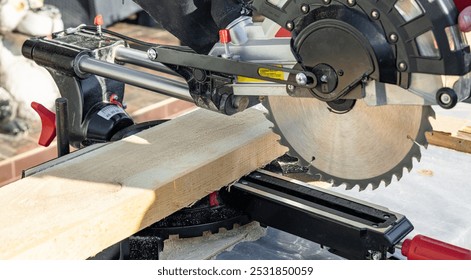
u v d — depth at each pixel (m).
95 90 1.97
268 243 1.71
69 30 2.06
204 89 1.67
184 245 1.68
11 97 3.32
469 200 1.82
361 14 1.39
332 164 1.63
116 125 1.95
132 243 1.55
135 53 1.96
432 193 1.85
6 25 3.28
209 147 1.73
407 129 1.50
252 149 1.76
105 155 1.71
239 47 1.57
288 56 1.51
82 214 1.45
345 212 1.57
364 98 1.44
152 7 1.64
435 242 1.45
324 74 1.46
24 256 1.34
